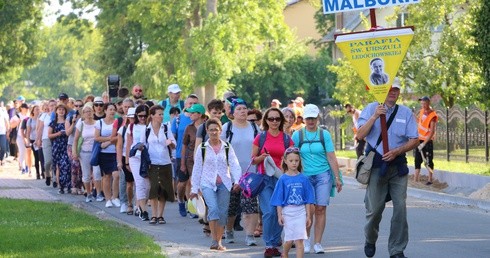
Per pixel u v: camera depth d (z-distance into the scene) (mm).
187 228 46844
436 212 52219
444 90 90688
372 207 33906
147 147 48219
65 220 47625
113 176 56281
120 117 56406
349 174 79000
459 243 40438
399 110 33594
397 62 33812
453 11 91188
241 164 40250
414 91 92438
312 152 37844
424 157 66812
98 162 56656
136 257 34562
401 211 33625
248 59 146000
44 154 72250
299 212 33438
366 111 34000
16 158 103438
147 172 48094
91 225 45312
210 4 135875
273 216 37031
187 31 147125
